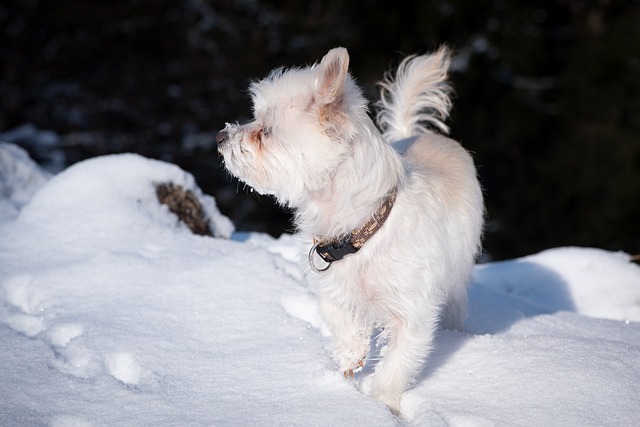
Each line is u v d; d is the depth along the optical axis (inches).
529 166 837.8
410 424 176.4
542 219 818.2
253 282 242.7
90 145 837.8
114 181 287.9
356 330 199.0
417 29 818.2
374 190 187.6
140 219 277.4
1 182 345.7
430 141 239.8
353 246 188.9
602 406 173.8
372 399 184.4
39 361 200.8
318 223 194.9
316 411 177.8
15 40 860.6
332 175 190.1
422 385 193.5
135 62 882.1
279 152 191.3
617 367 189.3
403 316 191.8
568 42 884.0
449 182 218.1
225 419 175.2
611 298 294.4
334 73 187.6
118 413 178.5
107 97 874.1
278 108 192.9
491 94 833.5
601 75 853.2
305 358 203.3
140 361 200.8
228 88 847.7
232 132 197.2
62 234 269.7
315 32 837.8
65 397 184.9
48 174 376.2
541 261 316.5
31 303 235.1
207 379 193.9
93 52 888.3
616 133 817.5
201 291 237.1
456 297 226.2
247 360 202.5
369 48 818.8
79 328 217.2
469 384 190.5
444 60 283.7
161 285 239.6
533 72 845.2
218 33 876.6
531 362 194.9
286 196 197.3
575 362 192.5
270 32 858.8
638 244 794.2
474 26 832.3
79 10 855.1
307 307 235.0
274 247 296.7
